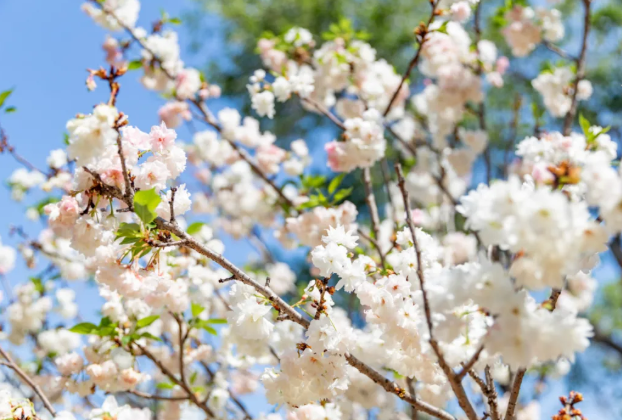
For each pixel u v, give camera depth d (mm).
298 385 2623
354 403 4066
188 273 3932
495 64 6379
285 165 6500
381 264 3789
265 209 6633
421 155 6824
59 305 6129
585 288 8031
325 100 6199
